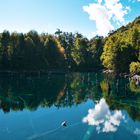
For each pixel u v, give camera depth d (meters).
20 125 32.69
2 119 35.25
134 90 57.16
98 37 156.00
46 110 40.09
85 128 31.28
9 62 104.75
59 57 126.75
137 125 32.22
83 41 145.38
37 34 120.50
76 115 37.19
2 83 70.44
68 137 28.53
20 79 81.56
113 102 44.78
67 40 160.88
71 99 48.41
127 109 39.94
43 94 53.56
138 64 83.12
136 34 97.19
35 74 102.06
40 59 115.75
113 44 100.56
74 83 72.62
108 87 63.03
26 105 43.22
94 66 140.50
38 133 29.80
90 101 46.16
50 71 117.50
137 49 94.56
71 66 137.00
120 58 96.12
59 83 72.62
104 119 35.00
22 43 109.56
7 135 29.17
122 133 29.69
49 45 123.62
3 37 107.31
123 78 85.50
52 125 32.62
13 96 50.66
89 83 72.62
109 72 113.50
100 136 28.75
